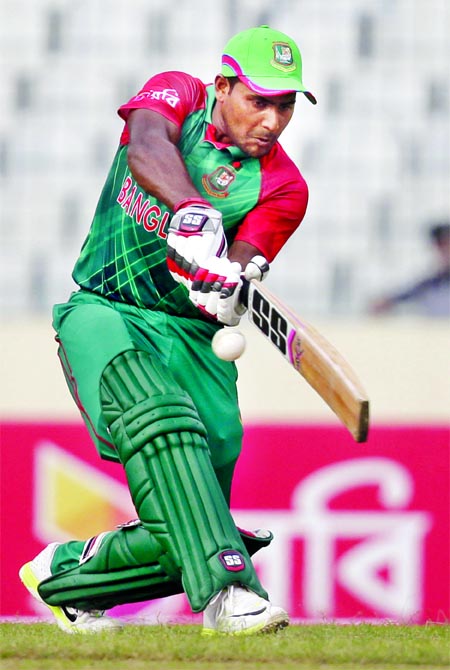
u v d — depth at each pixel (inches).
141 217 471.8
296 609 802.8
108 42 1636.3
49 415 829.2
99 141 1600.6
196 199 446.9
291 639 422.6
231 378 494.3
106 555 475.5
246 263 478.3
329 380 406.6
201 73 1632.6
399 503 811.4
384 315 1471.5
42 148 1596.9
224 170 479.2
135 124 472.4
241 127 471.8
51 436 821.2
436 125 1577.3
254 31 470.9
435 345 931.3
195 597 433.7
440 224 1449.3
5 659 384.5
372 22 1614.2
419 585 805.2
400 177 1551.4
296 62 470.9
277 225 486.3
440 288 1441.9
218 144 479.2
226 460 495.8
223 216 481.4
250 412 908.6
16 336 922.7
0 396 914.7
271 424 818.2
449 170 1553.9
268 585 805.2
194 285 443.2
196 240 440.1
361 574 805.2
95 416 462.0
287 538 808.3
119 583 476.1
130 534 470.3
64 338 476.4
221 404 489.7
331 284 1497.3
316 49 1611.7
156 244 470.3
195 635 445.4
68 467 818.2
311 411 909.2
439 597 804.0
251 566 446.3
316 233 1523.1
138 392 452.4
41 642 410.0
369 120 1581.0
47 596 492.7
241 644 397.1
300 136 1576.0
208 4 1637.6
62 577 487.8
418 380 929.5
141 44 1638.8
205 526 440.5
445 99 1587.1
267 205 484.1
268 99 467.5
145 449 446.9
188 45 1635.1
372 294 1489.9
